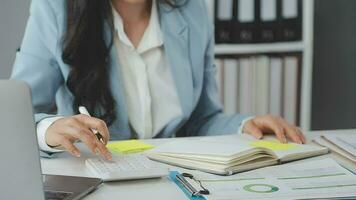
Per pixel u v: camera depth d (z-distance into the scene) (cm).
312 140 138
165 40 164
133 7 163
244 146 116
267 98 253
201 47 169
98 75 154
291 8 245
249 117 154
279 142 133
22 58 160
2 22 246
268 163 113
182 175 103
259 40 246
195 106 171
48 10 158
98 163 109
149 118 162
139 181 101
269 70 252
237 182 99
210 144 122
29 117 75
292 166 112
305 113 254
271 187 95
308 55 250
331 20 272
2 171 73
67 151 119
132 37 163
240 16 242
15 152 74
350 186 96
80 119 116
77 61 155
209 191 92
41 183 76
